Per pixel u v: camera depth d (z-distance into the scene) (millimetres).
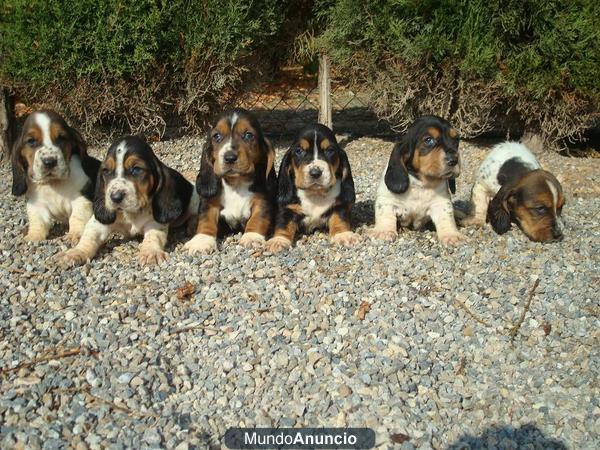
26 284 971
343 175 1160
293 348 826
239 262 1053
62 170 1104
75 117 1761
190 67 1779
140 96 1765
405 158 1173
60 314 897
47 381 746
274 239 1121
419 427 704
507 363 823
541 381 785
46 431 671
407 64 1767
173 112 1856
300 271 1023
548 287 988
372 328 868
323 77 1976
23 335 848
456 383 780
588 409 741
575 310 929
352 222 1313
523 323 902
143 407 720
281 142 2021
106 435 673
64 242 1146
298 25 1985
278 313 895
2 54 1669
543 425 718
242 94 1907
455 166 1119
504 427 713
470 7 1678
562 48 1696
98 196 1073
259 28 1854
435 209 1200
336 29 1804
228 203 1152
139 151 1058
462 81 1752
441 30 1711
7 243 1129
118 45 1687
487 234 1240
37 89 1708
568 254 1115
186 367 796
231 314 903
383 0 1739
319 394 746
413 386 764
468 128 1826
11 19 1671
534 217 1182
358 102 2324
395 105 1816
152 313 901
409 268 1037
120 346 827
